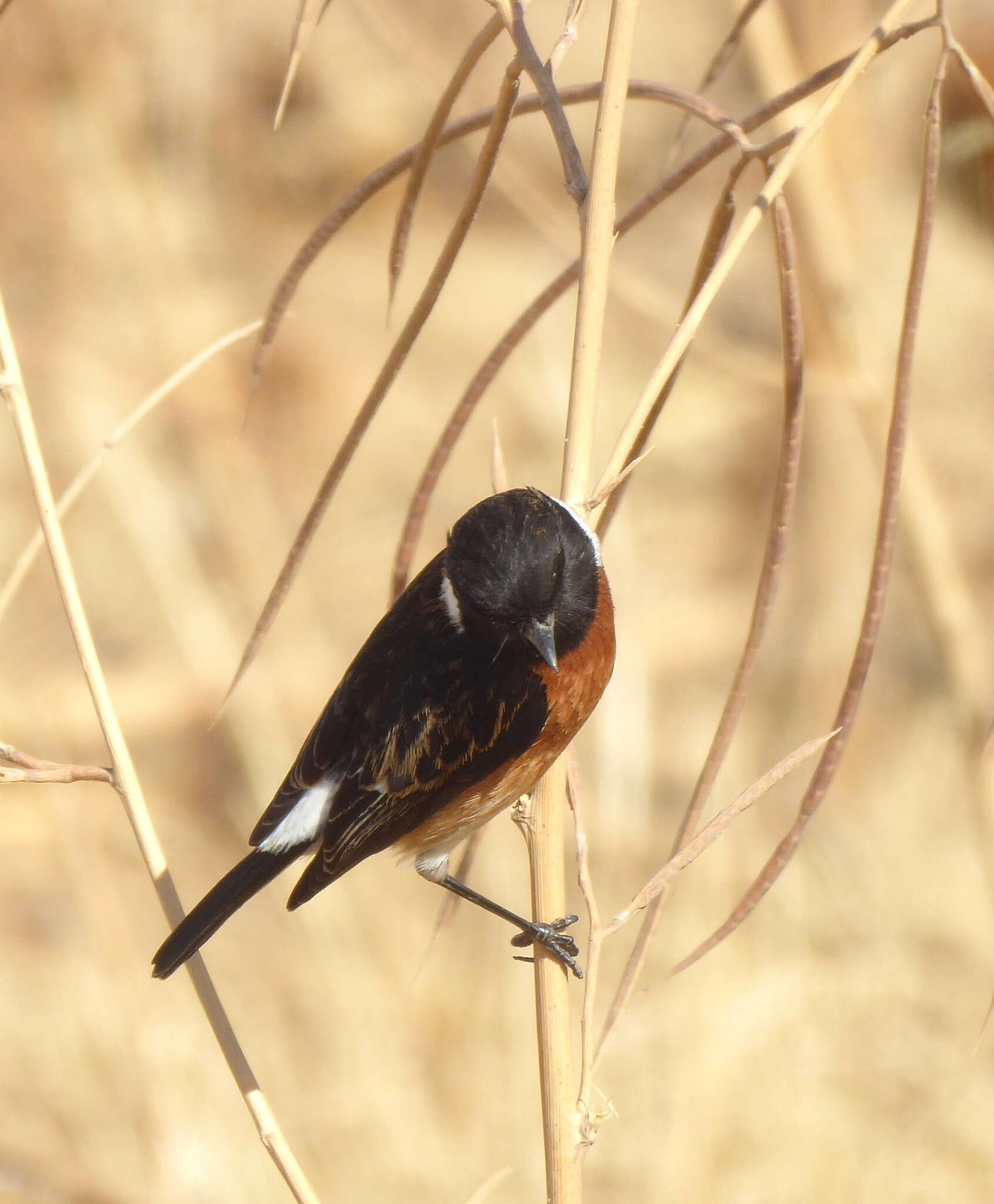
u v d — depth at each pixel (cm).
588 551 726
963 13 1731
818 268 1070
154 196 1744
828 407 1461
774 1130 960
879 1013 1037
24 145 1769
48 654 1577
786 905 1104
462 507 1831
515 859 1116
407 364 2064
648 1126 966
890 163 1544
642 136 2164
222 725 1379
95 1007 1070
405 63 1196
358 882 1138
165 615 1584
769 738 1421
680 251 2052
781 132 1073
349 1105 1002
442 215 2252
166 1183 960
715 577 1748
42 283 1753
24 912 1309
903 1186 941
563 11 2164
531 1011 1034
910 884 1155
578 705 745
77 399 1655
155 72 1912
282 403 1998
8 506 1702
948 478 1652
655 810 1309
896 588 1495
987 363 1781
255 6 2066
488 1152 979
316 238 641
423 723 741
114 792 1327
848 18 1209
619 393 1877
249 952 1150
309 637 1452
